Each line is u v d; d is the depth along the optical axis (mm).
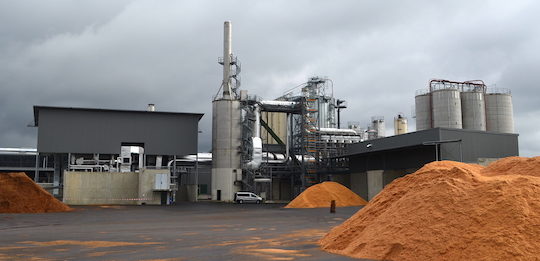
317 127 85875
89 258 13203
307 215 35938
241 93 79000
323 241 15945
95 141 70562
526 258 10008
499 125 82062
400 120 107812
